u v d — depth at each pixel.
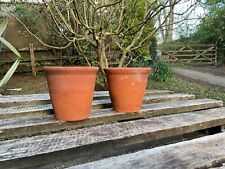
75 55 5.60
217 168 0.93
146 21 2.22
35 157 0.97
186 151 1.04
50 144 1.08
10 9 5.03
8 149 1.02
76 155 1.07
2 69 5.32
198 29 9.69
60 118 1.33
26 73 5.65
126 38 2.77
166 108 1.72
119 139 1.17
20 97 2.22
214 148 1.08
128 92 1.53
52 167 1.10
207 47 9.28
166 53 8.99
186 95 2.31
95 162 0.93
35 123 1.31
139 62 4.86
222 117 1.61
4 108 1.71
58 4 2.22
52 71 1.28
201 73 6.96
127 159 0.96
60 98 1.30
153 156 0.99
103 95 2.29
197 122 1.46
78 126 1.36
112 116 1.49
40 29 5.50
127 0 2.55
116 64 3.39
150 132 1.27
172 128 1.34
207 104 1.96
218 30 9.03
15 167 0.94
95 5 2.04
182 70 7.52
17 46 5.59
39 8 3.40
